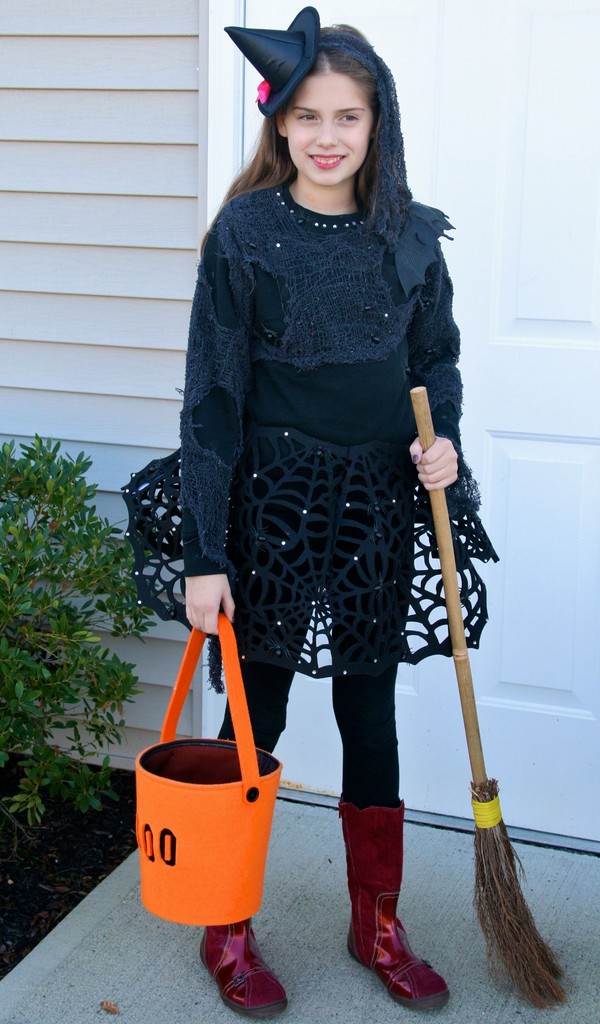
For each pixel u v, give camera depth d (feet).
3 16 9.16
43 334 9.70
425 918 7.74
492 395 8.63
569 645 8.78
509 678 8.96
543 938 7.51
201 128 8.87
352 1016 6.72
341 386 5.91
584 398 8.43
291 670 6.58
